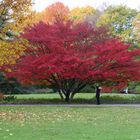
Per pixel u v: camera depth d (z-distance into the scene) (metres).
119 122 17.00
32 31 28.22
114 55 27.30
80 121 17.33
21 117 18.95
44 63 26.86
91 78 27.75
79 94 42.25
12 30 24.48
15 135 12.89
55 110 23.03
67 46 28.27
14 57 23.80
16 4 22.41
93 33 28.86
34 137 12.51
